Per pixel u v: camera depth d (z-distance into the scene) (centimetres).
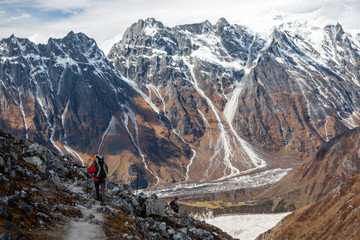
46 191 2572
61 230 2062
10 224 1806
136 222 2656
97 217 2428
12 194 2239
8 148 3120
